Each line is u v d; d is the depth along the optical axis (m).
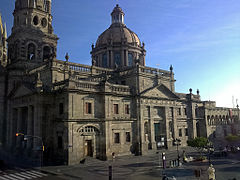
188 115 58.94
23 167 33.12
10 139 45.97
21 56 50.03
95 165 34.16
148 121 46.66
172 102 52.78
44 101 38.62
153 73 49.53
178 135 53.78
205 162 36.06
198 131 65.38
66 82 36.16
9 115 47.72
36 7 53.72
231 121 79.19
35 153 37.19
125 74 47.97
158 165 33.72
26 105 41.94
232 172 28.92
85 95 37.88
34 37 52.16
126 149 42.19
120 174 28.42
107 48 63.88
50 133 38.56
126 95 43.38
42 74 42.97
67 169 31.34
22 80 46.28
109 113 39.84
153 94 47.88
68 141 34.38
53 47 55.19
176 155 42.59
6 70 51.41
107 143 38.47
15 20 53.44
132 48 65.69
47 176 27.78
